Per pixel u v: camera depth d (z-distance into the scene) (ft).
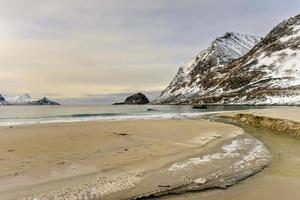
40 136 78.89
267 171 47.26
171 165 49.01
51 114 227.81
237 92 579.48
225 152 60.29
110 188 38.17
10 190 36.88
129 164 48.91
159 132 88.69
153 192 37.40
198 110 300.20
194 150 61.16
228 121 142.82
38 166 47.19
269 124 109.60
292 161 53.36
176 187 39.22
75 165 47.98
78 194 36.04
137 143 68.28
